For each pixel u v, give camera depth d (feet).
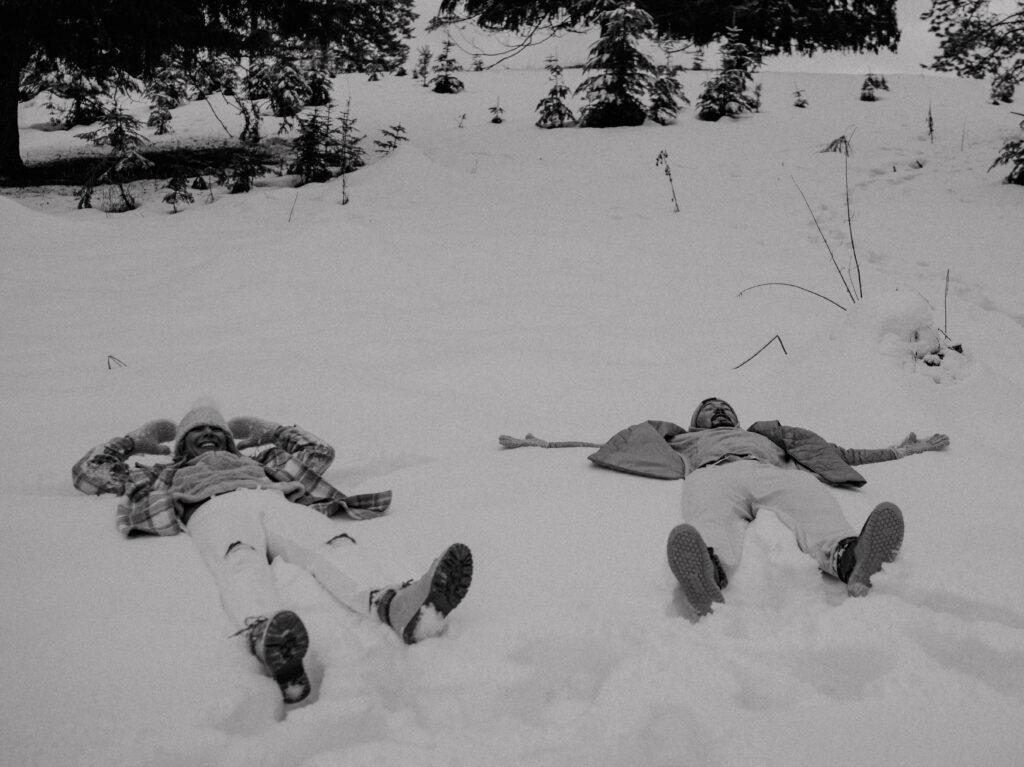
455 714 7.95
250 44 52.21
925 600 9.59
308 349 23.13
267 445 16.12
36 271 30.30
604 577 10.85
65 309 26.40
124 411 18.58
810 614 9.50
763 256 33.17
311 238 32.09
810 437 14.83
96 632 9.14
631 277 30.63
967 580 9.75
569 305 27.37
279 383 20.16
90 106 79.36
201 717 7.54
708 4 79.51
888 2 87.56
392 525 12.81
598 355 22.88
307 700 8.30
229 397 19.34
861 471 15.38
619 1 60.54
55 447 16.34
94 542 11.78
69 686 8.11
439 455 16.79
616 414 19.34
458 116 67.56
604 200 42.50
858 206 40.14
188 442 14.06
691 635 8.94
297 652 8.14
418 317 26.21
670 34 82.38
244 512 11.42
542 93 77.05
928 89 74.69
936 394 19.17
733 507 11.98
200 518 11.76
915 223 37.32
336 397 19.45
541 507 13.29
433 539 12.28
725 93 62.13
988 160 47.24
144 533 12.07
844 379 19.72
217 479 12.55
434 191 44.24
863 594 9.88
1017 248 33.32
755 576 10.45
